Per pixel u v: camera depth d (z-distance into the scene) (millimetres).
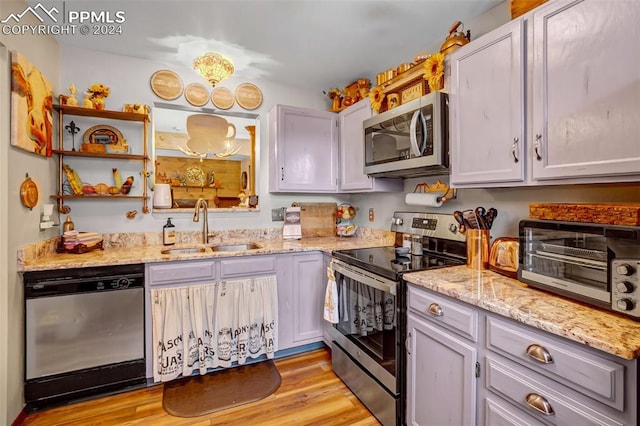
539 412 983
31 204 1827
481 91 1499
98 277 1893
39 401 1782
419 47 2336
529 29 1289
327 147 2898
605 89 1043
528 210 1625
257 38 2207
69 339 1835
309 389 2043
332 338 2283
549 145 1218
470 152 1560
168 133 2801
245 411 1821
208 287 2148
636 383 787
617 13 1010
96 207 2389
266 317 2311
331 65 2641
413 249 2105
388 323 1671
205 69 2088
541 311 1041
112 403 1873
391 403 1628
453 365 1308
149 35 2166
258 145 2928
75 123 2340
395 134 2066
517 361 1059
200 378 2154
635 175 988
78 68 2322
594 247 1053
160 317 2020
